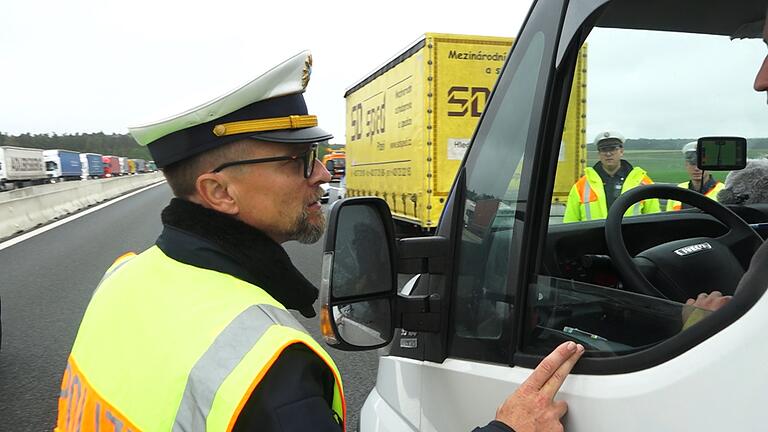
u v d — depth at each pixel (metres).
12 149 38.69
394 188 10.51
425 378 1.63
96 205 24.55
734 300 1.02
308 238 1.35
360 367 4.87
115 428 1.04
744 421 0.93
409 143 9.60
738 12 2.06
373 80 11.79
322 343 5.41
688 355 1.05
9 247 11.92
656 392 1.07
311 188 1.32
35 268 9.34
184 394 0.96
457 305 1.57
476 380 1.46
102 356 1.16
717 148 2.34
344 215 1.40
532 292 1.41
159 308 1.12
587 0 1.31
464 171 1.65
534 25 1.47
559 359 1.22
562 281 1.41
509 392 1.38
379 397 1.91
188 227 1.20
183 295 1.11
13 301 7.06
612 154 2.33
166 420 0.97
